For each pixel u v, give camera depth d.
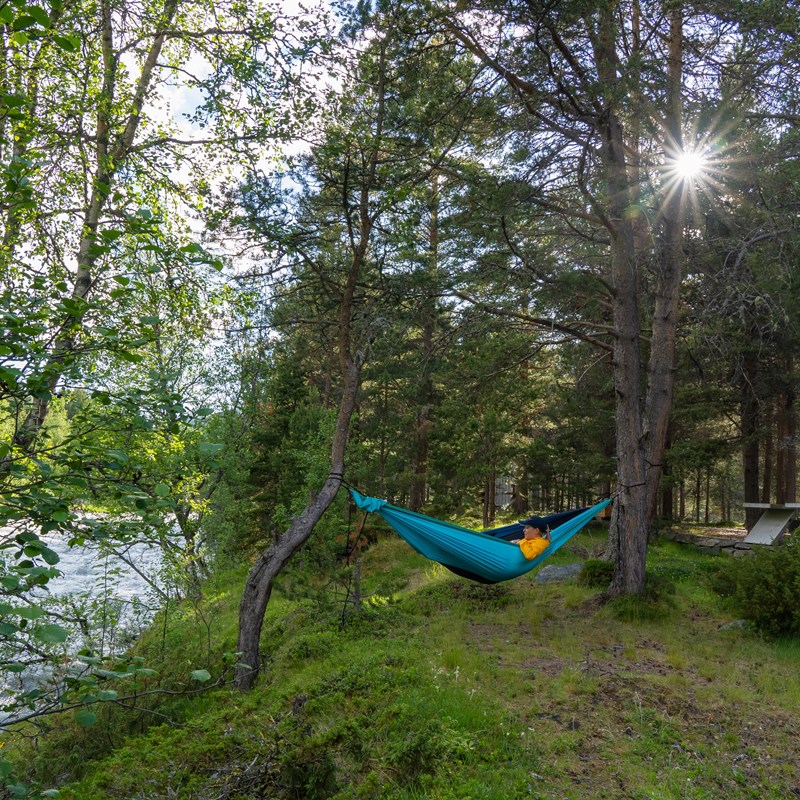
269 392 21.16
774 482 34.50
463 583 13.81
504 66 10.50
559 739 6.11
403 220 10.70
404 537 9.38
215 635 10.65
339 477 9.65
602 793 5.25
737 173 11.96
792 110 11.38
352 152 9.97
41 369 3.55
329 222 10.55
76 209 8.15
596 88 9.80
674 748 6.09
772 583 10.22
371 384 23.50
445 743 5.67
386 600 11.65
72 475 3.48
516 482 26.77
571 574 14.49
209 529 15.29
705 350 16.05
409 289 11.25
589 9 9.20
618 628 10.44
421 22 10.11
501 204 10.27
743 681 8.07
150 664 8.98
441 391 21.94
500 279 12.27
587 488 24.27
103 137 8.39
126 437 4.07
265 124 9.38
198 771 5.74
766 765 5.88
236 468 17.30
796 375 19.27
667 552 18.86
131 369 7.38
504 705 6.83
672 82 10.24
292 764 5.57
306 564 11.27
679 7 10.32
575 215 11.83
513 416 21.50
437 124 10.72
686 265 14.23
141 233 3.95
